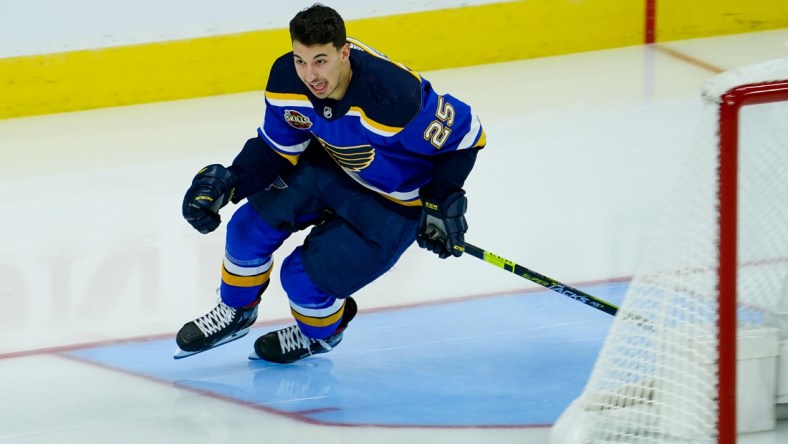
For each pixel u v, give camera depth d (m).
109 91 22.64
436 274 15.10
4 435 11.52
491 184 18.12
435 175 10.63
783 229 11.02
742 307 11.14
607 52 24.75
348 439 11.14
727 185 8.44
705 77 22.61
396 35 23.72
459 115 10.35
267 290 14.93
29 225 17.31
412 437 11.15
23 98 22.27
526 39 24.42
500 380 12.26
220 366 12.89
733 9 25.16
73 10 21.89
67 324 14.18
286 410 11.79
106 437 11.39
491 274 15.04
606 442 9.96
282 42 23.19
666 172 18.25
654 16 24.86
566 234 16.22
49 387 12.54
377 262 11.38
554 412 11.57
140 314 14.39
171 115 22.16
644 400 10.09
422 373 12.48
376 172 10.77
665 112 20.83
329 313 12.01
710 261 9.51
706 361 9.66
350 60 10.03
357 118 10.20
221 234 16.88
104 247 16.48
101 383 12.59
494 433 11.19
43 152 20.45
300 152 11.30
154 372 12.80
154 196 18.27
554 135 20.03
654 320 10.07
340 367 12.71
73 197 18.34
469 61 24.31
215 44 22.84
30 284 15.38
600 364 10.21
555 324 13.55
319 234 11.50
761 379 10.59
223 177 10.94
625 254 15.51
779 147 10.80
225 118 21.84
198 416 11.73
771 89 8.27
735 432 8.87
